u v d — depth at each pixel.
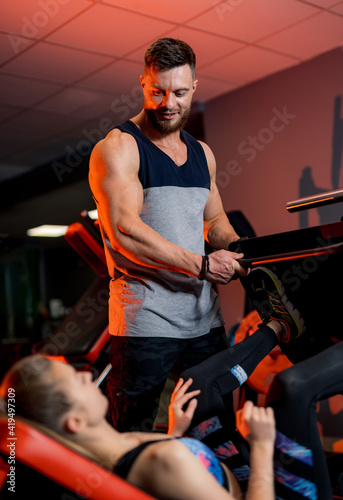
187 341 1.64
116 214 1.53
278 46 3.74
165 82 1.55
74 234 2.62
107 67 4.00
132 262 1.59
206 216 1.91
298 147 4.07
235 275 1.58
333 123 3.83
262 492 1.06
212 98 4.75
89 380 1.11
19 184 7.62
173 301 1.60
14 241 4.48
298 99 4.05
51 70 4.02
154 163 1.61
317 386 1.19
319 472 1.15
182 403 1.29
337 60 3.78
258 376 2.50
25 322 12.25
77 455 0.97
